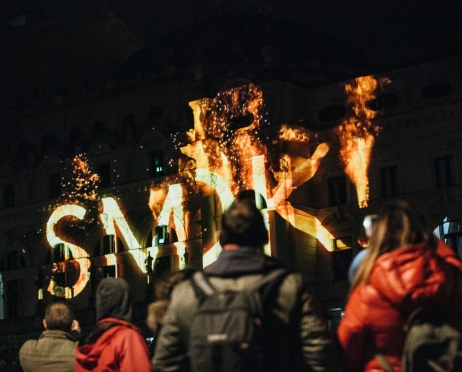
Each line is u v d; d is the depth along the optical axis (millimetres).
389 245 7977
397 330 7711
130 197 77250
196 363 7012
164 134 75875
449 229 63875
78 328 12859
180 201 74188
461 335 7469
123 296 10820
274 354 7270
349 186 68250
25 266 82250
